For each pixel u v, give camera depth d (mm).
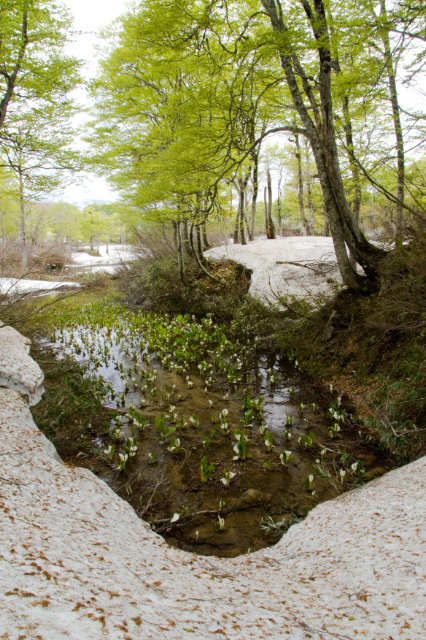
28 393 3838
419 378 4258
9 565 1083
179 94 9445
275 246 13852
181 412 5652
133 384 6715
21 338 5625
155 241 17719
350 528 1969
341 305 7215
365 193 10906
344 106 8875
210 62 5828
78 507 1847
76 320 11820
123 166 12469
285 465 4141
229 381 6906
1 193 10953
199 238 13492
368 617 1202
